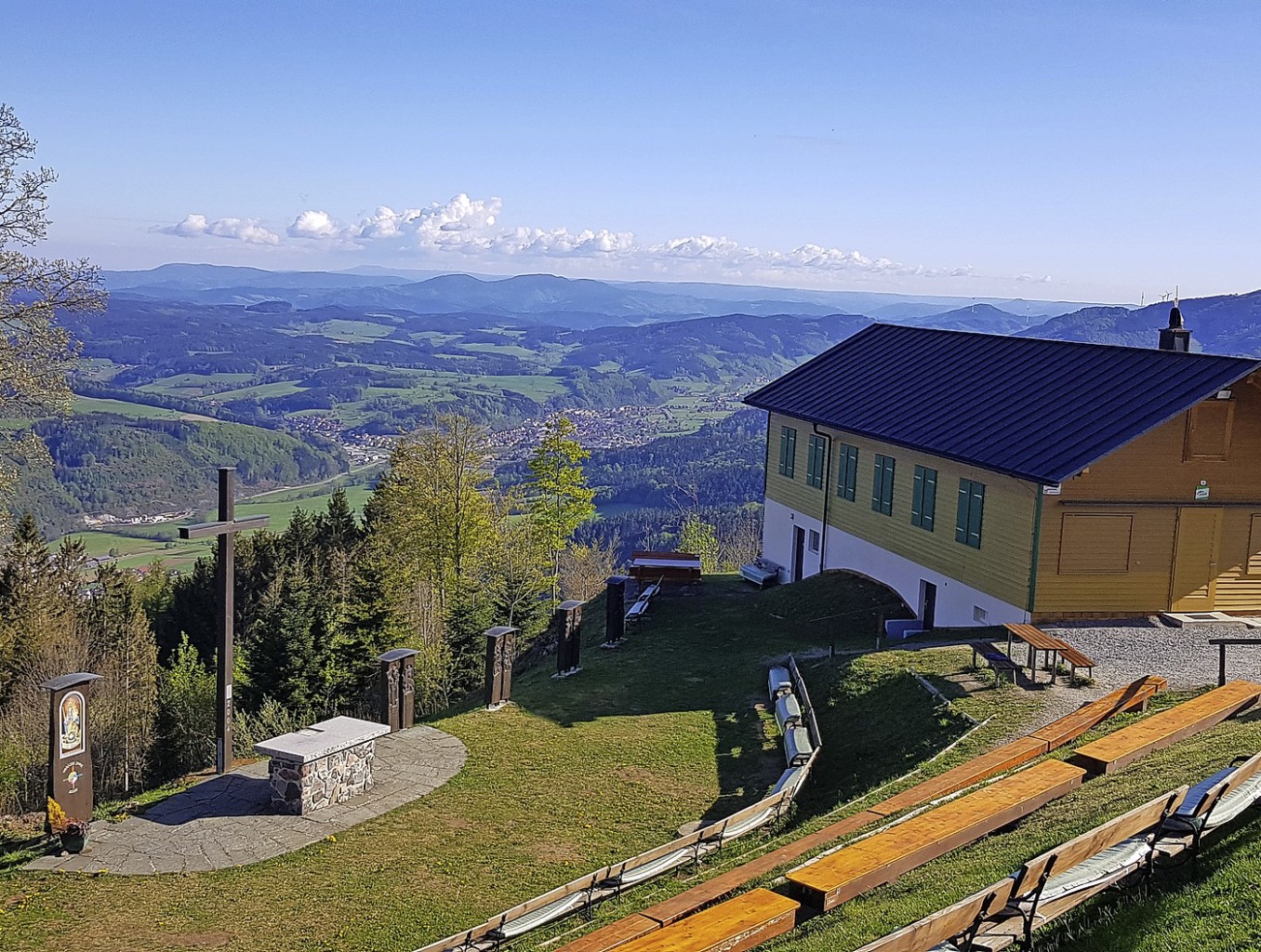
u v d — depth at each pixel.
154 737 36.62
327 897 14.73
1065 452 26.28
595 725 22.80
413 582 52.62
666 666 28.09
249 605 59.03
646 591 37.38
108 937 13.59
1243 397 27.17
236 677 39.38
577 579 64.12
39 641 42.84
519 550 55.69
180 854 16.00
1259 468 27.55
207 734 36.34
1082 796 12.37
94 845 16.28
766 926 8.71
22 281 29.34
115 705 37.28
